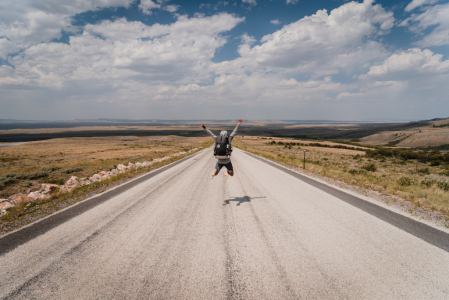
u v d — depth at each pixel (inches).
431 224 170.6
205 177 403.9
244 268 112.4
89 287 99.0
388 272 107.6
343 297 90.7
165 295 93.0
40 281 104.0
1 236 158.7
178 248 134.3
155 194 277.7
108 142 4389.8
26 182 486.0
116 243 142.3
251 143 3673.7
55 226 174.4
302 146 3363.7
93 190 317.4
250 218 186.1
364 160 1565.0
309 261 118.0
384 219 181.6
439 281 100.5
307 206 219.6
